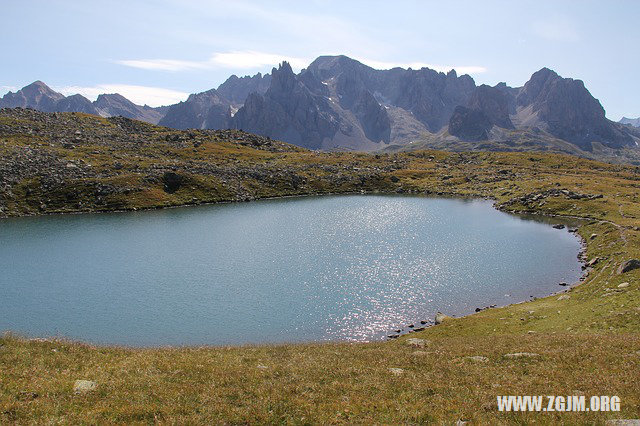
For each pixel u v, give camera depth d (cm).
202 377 2309
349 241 9262
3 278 6750
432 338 4378
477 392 2014
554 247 8631
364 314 5331
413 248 8588
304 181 19288
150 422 1748
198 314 5319
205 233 10244
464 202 15650
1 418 1705
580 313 4212
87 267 7338
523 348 2920
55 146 18138
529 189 15862
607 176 19462
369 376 2353
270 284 6419
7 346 2756
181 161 19025
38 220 11931
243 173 18588
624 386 1950
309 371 2470
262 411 1847
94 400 1941
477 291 6109
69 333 4791
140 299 5831
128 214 13012
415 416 1750
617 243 7556
